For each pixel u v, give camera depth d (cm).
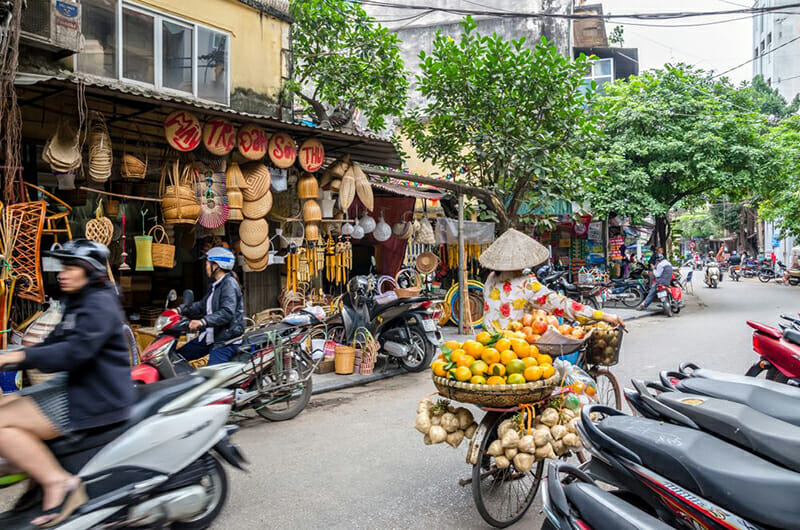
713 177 1577
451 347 368
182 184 686
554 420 356
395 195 1125
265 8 920
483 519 369
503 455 348
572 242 2031
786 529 220
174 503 318
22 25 613
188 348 562
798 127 2203
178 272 932
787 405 305
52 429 285
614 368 815
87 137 619
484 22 2122
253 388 566
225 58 873
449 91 1157
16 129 550
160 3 795
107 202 686
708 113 1645
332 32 1133
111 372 299
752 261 3588
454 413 378
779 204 2225
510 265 425
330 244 949
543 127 1172
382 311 811
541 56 1101
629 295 1708
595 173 1259
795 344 541
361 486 423
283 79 951
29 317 608
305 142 807
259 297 914
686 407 291
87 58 725
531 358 349
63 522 278
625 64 2941
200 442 334
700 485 238
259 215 763
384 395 699
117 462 300
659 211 1592
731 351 949
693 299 2045
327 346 818
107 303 298
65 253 292
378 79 1158
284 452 497
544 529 252
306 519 371
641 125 1672
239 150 730
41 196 675
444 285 1395
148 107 656
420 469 455
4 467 281
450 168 1288
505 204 1284
